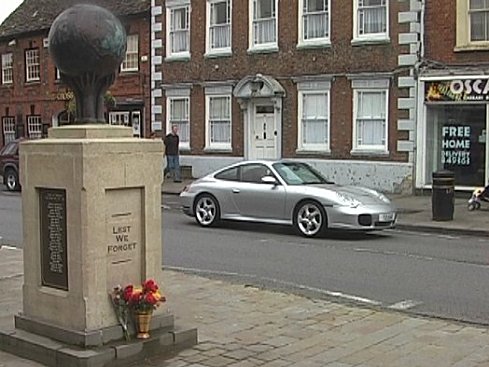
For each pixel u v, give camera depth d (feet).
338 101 79.15
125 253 20.94
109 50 21.03
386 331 24.00
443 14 71.15
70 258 20.40
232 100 88.74
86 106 21.62
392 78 74.79
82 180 19.84
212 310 26.76
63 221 20.79
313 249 42.73
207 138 91.56
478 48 69.15
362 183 77.30
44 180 20.95
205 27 91.25
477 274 34.99
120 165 20.52
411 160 73.77
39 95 117.19
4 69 124.06
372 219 46.42
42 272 21.54
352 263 37.93
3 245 44.88
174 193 79.46
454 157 71.61
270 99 84.69
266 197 49.80
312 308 27.17
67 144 20.16
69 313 20.52
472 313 27.32
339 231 50.47
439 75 71.36
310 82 81.25
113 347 20.04
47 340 20.70
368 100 77.30
